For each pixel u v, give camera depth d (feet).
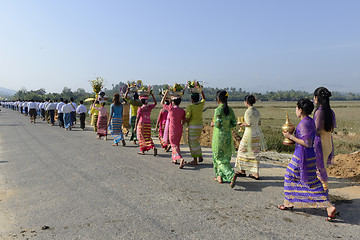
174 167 23.04
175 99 23.07
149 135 28.04
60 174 21.04
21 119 87.61
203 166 23.41
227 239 11.10
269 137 42.98
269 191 16.92
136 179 19.60
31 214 13.74
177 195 16.30
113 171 21.79
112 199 15.70
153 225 12.40
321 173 14.62
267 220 12.88
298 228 12.06
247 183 18.57
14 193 16.92
